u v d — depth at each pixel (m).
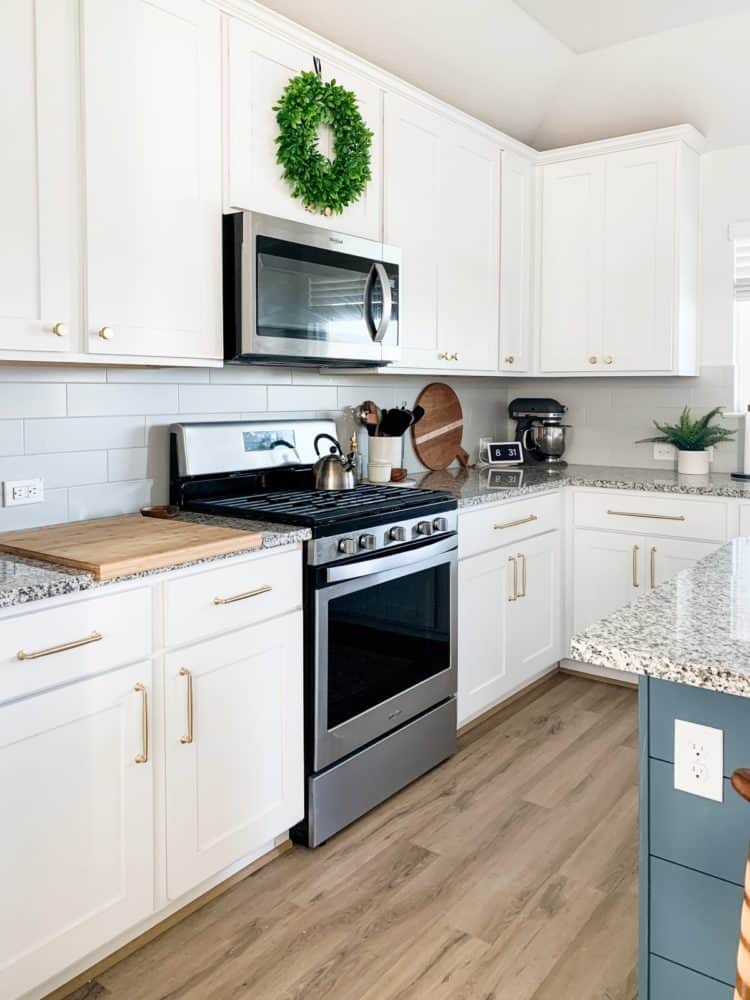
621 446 4.15
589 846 2.32
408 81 3.29
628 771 2.78
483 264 3.52
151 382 2.53
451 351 3.36
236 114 2.32
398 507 2.54
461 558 2.93
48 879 1.64
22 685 1.57
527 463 4.30
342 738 2.36
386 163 2.93
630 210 3.65
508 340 3.74
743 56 3.35
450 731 2.87
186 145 2.19
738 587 1.64
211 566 1.96
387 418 3.27
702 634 1.31
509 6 3.14
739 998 0.90
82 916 1.71
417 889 2.12
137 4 2.04
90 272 1.97
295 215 2.54
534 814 2.50
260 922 1.99
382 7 2.90
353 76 2.75
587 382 4.23
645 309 3.64
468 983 1.79
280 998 1.74
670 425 4.00
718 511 3.26
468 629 2.99
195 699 1.95
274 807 2.19
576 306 3.82
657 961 1.35
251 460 2.74
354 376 3.38
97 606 1.71
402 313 3.06
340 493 2.76
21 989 1.60
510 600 3.26
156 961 1.86
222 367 2.60
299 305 2.47
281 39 2.45
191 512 2.49
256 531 2.15
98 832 1.73
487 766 2.83
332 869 2.22
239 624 2.05
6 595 1.52
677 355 3.60
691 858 1.30
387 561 2.48
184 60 2.17
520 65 3.50
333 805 2.36
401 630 2.60
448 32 3.15
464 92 3.50
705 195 3.78
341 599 2.33
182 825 1.93
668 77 3.53
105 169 1.99
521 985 1.78
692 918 1.31
